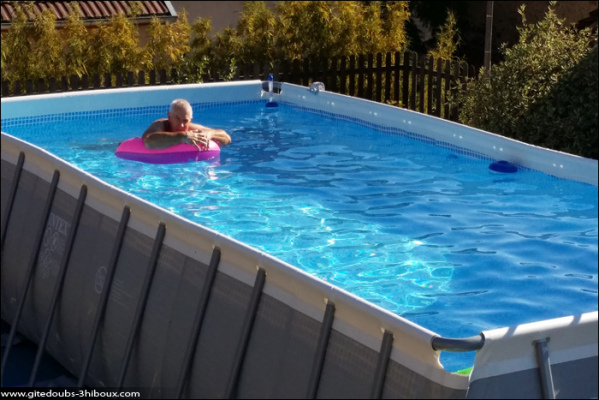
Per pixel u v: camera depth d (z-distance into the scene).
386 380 4.55
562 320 4.46
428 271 7.55
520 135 11.86
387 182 10.28
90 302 7.03
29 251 8.13
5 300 8.68
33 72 14.92
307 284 5.02
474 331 6.34
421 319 6.58
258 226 8.70
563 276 7.42
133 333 6.34
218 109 14.41
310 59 16.56
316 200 9.57
